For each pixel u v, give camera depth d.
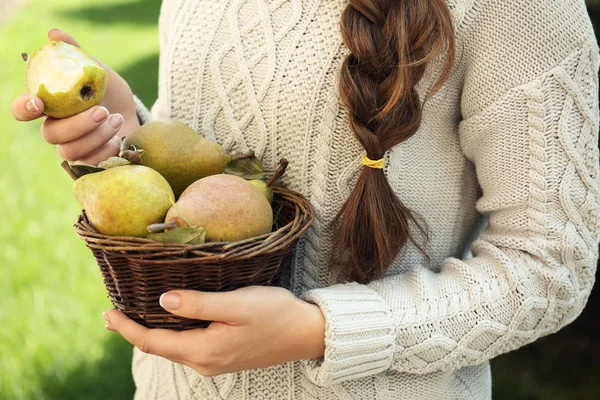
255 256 0.85
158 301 0.87
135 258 0.81
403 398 1.03
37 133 4.43
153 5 8.28
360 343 0.92
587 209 0.94
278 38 1.02
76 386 2.34
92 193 0.84
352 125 0.93
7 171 3.91
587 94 0.92
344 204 0.98
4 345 2.49
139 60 5.96
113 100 1.19
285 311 0.90
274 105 1.02
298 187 1.04
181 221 0.84
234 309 0.86
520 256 0.98
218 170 0.98
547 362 2.38
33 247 3.15
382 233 0.95
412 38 0.89
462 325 0.96
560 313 0.98
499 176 0.97
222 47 1.07
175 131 0.96
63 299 2.79
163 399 1.16
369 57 0.91
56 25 7.21
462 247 1.15
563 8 0.91
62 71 0.93
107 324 0.94
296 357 0.93
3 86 5.35
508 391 2.29
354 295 0.96
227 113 1.07
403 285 1.00
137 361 1.29
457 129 1.04
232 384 1.07
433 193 1.06
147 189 0.85
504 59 0.93
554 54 0.91
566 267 0.95
